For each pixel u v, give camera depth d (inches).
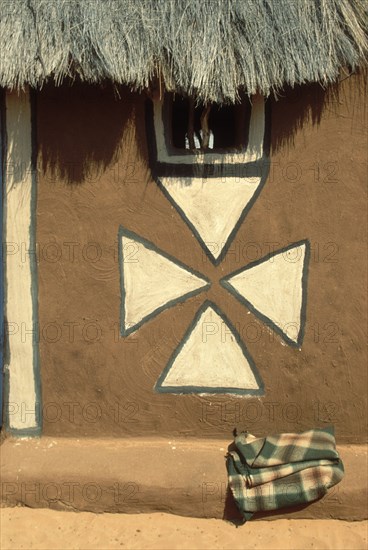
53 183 185.0
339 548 171.3
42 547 171.5
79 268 187.2
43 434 192.7
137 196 184.4
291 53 164.6
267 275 185.9
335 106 179.9
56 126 182.9
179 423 190.9
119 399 190.7
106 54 161.3
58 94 181.5
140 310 187.9
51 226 186.4
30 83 164.1
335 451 180.5
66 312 188.9
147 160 183.0
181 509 181.0
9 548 170.9
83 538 174.7
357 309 186.1
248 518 177.6
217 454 186.9
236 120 188.4
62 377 190.7
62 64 162.1
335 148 181.3
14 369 191.3
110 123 181.9
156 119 181.3
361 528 177.5
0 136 184.4
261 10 168.1
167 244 185.6
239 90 170.7
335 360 187.6
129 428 191.3
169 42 163.9
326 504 178.9
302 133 181.2
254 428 189.9
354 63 167.8
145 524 179.0
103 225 185.6
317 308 186.4
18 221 186.7
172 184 183.6
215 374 189.2
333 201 183.0
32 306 189.2
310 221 183.6
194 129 195.5
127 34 164.2
